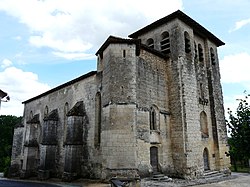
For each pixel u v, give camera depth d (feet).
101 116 60.85
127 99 54.85
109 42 58.80
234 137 31.65
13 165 101.30
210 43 89.45
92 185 51.13
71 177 62.28
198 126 70.49
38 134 92.94
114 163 50.93
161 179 57.62
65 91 83.10
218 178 66.90
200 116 76.48
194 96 72.02
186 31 77.41
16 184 64.59
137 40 59.16
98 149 61.77
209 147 76.18
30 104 107.65
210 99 81.97
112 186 39.42
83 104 71.46
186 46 76.18
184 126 66.23
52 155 78.13
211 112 80.84
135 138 52.85
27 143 89.92
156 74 69.00
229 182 60.44
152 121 65.05
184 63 72.08
